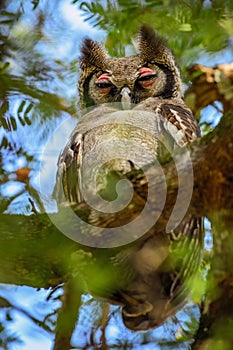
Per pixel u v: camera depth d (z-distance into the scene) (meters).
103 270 6.23
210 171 7.06
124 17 8.61
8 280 6.92
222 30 8.09
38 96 9.08
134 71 12.80
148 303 8.34
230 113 7.02
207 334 6.57
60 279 6.98
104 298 8.09
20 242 5.81
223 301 6.68
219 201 7.07
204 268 9.09
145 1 8.39
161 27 8.41
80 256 6.22
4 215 6.03
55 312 8.84
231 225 6.91
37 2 9.40
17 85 8.80
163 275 8.40
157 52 12.82
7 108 9.08
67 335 8.52
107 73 12.80
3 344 8.49
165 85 12.73
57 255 6.09
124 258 7.85
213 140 7.04
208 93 10.84
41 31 9.38
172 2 8.27
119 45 9.70
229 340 6.04
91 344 8.78
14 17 9.07
